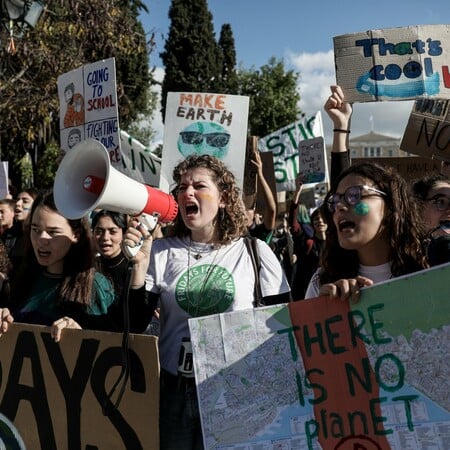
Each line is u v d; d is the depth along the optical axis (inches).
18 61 457.4
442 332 76.6
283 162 342.0
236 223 102.0
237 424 82.8
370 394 79.7
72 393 94.0
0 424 99.3
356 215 84.2
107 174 87.9
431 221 106.3
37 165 657.0
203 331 84.7
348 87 137.8
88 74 179.2
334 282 85.5
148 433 88.7
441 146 159.2
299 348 83.3
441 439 75.9
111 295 103.7
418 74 136.3
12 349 98.7
